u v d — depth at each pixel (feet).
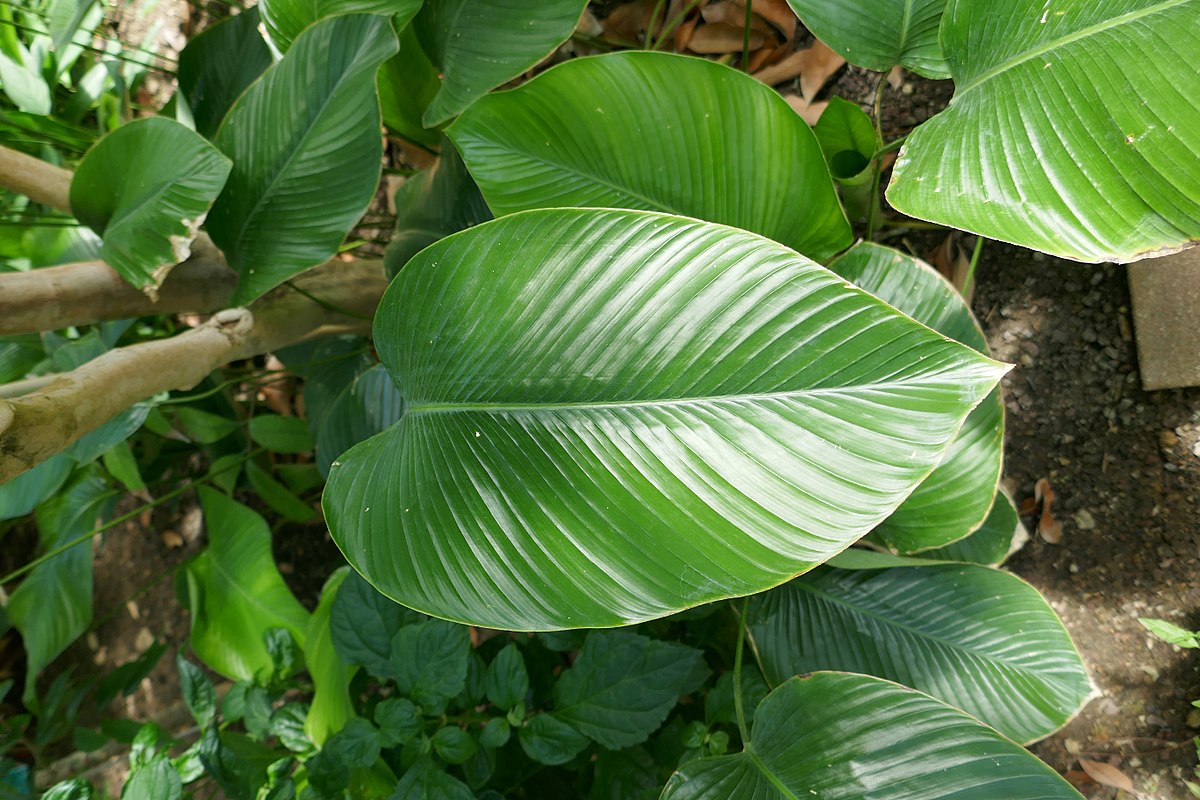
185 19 3.03
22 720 2.68
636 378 1.20
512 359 1.27
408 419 1.40
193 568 2.54
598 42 2.61
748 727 1.73
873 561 1.78
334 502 1.44
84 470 2.65
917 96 2.26
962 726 1.42
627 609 1.19
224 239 1.83
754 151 1.60
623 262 1.21
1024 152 1.32
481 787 1.70
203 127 2.24
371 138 1.69
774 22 2.41
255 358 2.97
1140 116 1.24
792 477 1.13
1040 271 2.14
